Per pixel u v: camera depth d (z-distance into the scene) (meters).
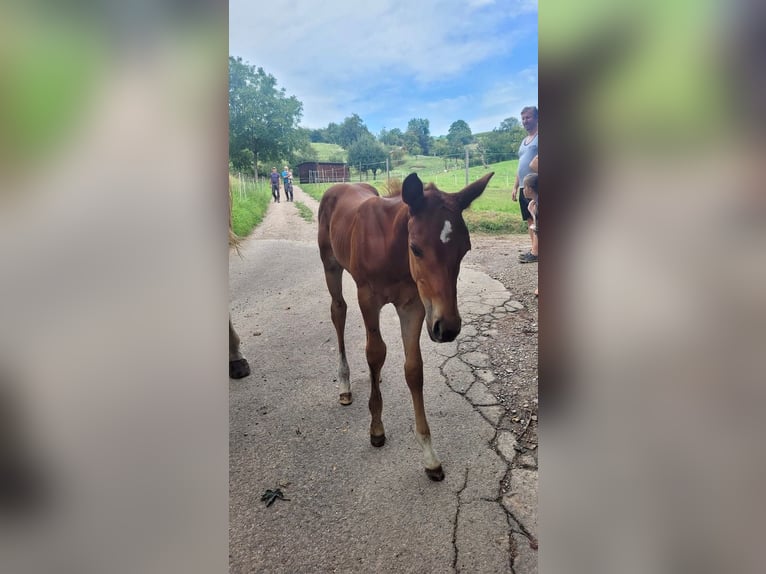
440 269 1.45
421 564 1.35
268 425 2.09
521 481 1.66
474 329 2.87
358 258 1.77
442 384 2.33
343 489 1.68
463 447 1.87
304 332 3.11
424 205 1.46
